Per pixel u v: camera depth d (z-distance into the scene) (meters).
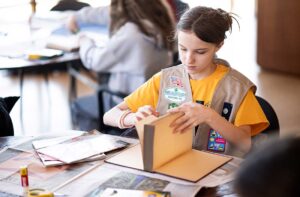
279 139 0.58
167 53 2.70
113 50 2.67
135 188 1.16
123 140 1.48
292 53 4.43
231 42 5.43
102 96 2.69
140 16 2.63
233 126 1.42
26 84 4.45
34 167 1.30
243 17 6.10
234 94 1.50
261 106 1.68
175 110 1.30
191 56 1.41
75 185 1.19
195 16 1.38
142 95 1.64
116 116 1.60
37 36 2.93
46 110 3.89
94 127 2.69
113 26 2.71
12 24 3.14
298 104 3.79
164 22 2.63
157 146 1.23
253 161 0.56
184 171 1.24
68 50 2.74
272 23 4.51
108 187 1.17
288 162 0.54
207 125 1.49
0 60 2.55
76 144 1.45
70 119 3.71
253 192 0.55
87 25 2.99
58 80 4.57
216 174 1.23
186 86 1.56
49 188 1.17
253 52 5.12
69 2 3.41
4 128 1.75
